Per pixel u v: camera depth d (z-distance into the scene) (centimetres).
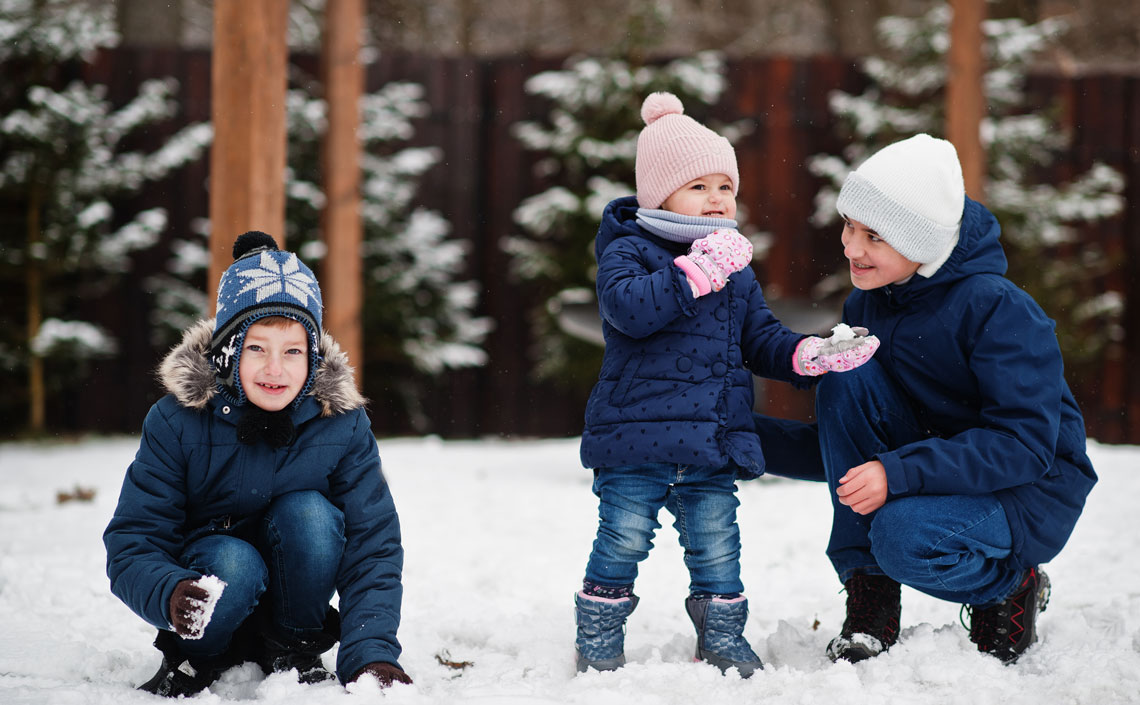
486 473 858
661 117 365
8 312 1150
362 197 1164
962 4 915
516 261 1222
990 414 333
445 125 1221
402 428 1216
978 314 340
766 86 1223
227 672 316
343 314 905
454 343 1198
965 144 917
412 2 1731
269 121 666
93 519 621
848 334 331
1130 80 1216
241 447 313
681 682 306
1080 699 293
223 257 654
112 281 1177
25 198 1127
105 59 1184
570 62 1225
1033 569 346
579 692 301
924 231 340
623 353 341
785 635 360
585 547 554
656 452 328
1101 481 752
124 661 338
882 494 322
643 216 351
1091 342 1171
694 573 341
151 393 1184
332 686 298
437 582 466
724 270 323
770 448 381
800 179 1223
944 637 339
